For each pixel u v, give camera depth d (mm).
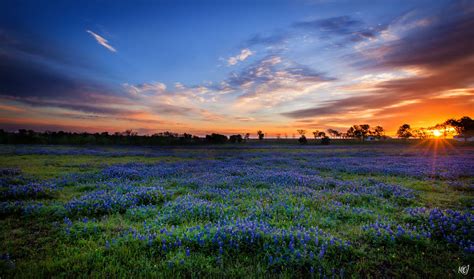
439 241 5699
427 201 9836
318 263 4539
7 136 62594
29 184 11789
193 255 4883
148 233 5922
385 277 4387
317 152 46938
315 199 9695
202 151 49094
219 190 11898
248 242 5281
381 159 29641
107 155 34750
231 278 4219
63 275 4340
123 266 4543
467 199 9797
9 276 4238
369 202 9758
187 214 7629
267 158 32406
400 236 5711
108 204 8625
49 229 6609
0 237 6051
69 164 22859
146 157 33969
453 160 26953
